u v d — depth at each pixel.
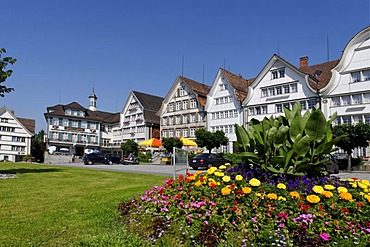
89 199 9.58
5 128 64.62
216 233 4.59
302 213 4.70
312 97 35.84
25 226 6.43
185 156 13.45
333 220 4.55
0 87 16.55
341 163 29.41
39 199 9.57
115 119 75.50
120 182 14.46
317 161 6.42
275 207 4.89
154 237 4.96
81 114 71.69
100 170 22.64
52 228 6.28
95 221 6.76
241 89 45.91
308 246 3.98
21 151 66.06
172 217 5.37
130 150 52.03
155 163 43.25
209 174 6.78
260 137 6.71
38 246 5.24
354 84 33.12
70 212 7.71
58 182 14.04
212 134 39.97
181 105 54.41
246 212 4.91
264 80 40.75
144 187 12.59
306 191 5.46
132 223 5.68
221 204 5.21
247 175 6.50
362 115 32.31
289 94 38.00
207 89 56.69
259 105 40.97
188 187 6.35
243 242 4.38
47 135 66.62
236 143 7.37
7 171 19.52
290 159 6.35
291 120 6.91
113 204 8.62
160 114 58.03
